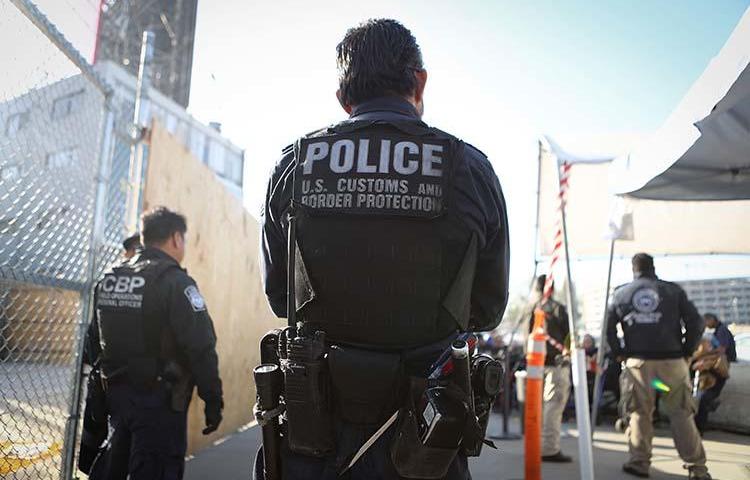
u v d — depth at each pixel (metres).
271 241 1.52
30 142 2.50
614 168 4.45
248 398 6.72
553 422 5.33
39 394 2.66
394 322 1.31
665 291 4.74
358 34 1.61
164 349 2.45
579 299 8.40
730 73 2.54
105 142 3.24
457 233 1.33
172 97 22.92
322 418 1.30
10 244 2.41
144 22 23.52
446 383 1.24
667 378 4.64
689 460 4.50
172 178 4.14
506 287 1.46
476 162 1.42
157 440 2.37
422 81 1.63
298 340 1.32
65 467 2.87
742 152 3.69
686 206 7.81
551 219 7.79
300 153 1.46
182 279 2.52
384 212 1.33
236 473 4.24
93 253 3.16
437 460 1.21
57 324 2.84
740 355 6.98
